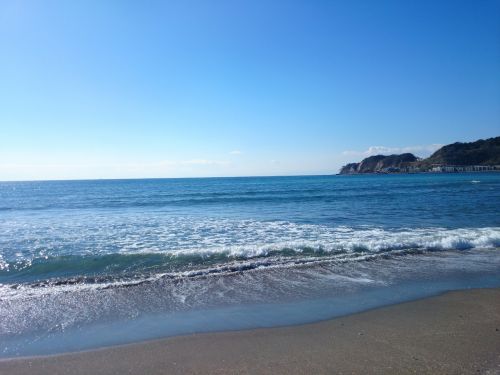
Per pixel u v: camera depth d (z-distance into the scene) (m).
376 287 8.77
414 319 6.70
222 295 8.20
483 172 159.25
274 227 17.80
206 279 9.38
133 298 8.02
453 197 35.34
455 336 5.84
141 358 5.28
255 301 7.82
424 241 13.51
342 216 21.97
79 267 10.72
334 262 10.99
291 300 7.87
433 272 10.04
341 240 14.03
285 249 12.51
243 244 13.65
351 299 7.91
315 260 11.17
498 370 4.64
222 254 11.84
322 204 30.36
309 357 5.17
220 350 5.49
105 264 10.95
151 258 11.49
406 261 11.19
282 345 5.62
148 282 9.15
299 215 22.77
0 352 5.56
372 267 10.52
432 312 7.07
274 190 55.56
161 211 27.03
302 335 6.03
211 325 6.53
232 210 26.77
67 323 6.68
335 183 82.25
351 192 46.28
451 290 8.53
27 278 9.77
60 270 10.48
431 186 58.31
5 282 9.37
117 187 83.50
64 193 60.62
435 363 4.87
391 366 4.80
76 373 4.87
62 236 16.00
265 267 10.45
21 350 5.62
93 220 21.86
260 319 6.80
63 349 5.64
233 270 10.16
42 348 5.68
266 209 27.02
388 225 18.14
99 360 5.24
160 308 7.43
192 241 14.38
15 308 7.42
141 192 58.69
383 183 75.81
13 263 11.19
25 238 15.59
